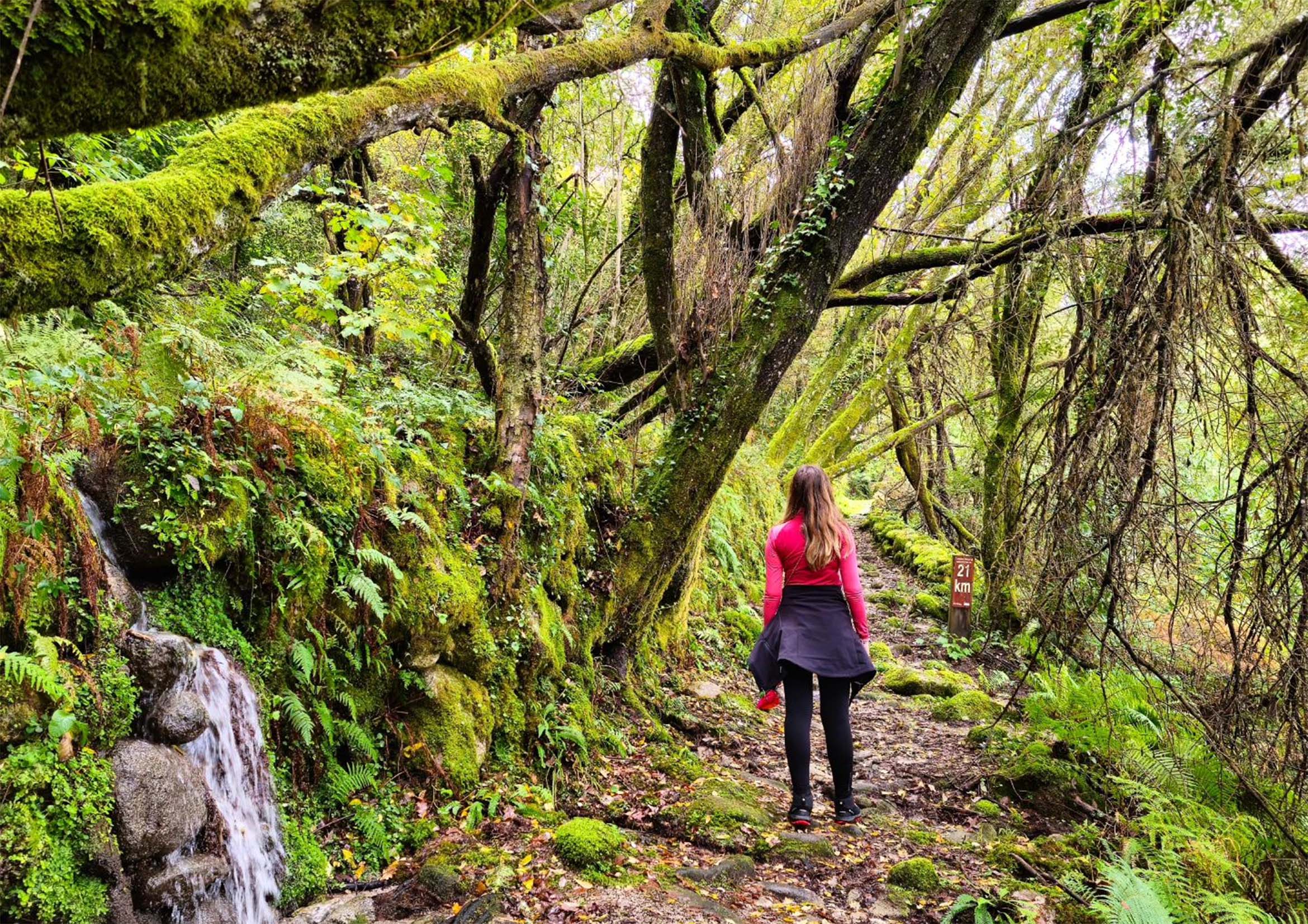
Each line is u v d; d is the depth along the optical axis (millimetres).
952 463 16219
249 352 3861
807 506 4207
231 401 3258
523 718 4301
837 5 6043
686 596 6914
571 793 4160
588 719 4750
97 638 2475
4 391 2604
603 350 7723
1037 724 5414
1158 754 4816
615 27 7207
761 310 5672
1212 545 5344
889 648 9438
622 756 4723
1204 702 4727
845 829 4070
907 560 15539
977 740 5801
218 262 5801
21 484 2352
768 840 3791
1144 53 5812
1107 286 5402
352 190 4770
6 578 2232
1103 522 5039
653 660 6285
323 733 3318
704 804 4039
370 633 3605
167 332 3316
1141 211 5102
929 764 5352
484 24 1569
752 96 6160
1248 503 4484
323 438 3465
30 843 2029
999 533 9594
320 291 4277
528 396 4539
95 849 2186
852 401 14969
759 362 5648
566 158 8180
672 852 3625
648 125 5531
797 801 4023
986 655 9336
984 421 10484
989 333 7695
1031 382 9141
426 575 3869
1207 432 4934
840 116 5898
